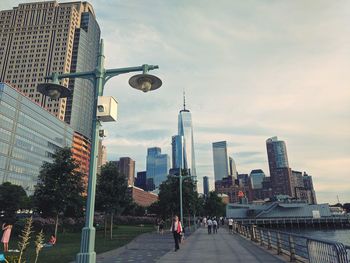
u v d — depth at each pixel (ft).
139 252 56.13
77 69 573.33
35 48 563.48
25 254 49.62
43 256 47.50
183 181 149.69
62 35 571.28
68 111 540.11
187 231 138.72
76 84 563.07
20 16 586.45
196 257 46.83
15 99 337.11
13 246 63.31
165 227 168.76
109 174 89.40
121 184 89.86
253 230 81.05
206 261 42.42
